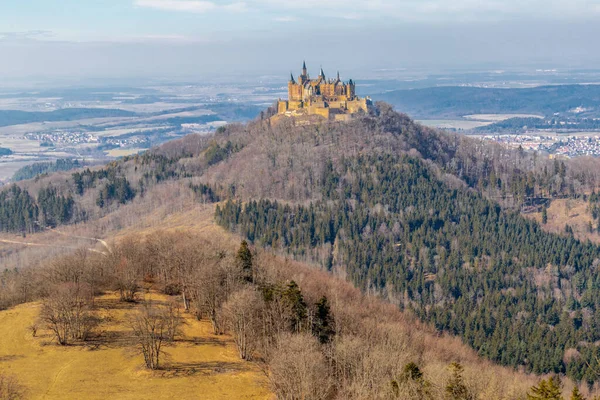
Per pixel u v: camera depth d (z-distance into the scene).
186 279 144.25
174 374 112.38
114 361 116.25
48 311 123.19
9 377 107.00
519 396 113.31
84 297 137.25
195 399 103.81
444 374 109.56
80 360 115.88
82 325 126.69
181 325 134.38
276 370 106.00
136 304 144.75
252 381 111.69
